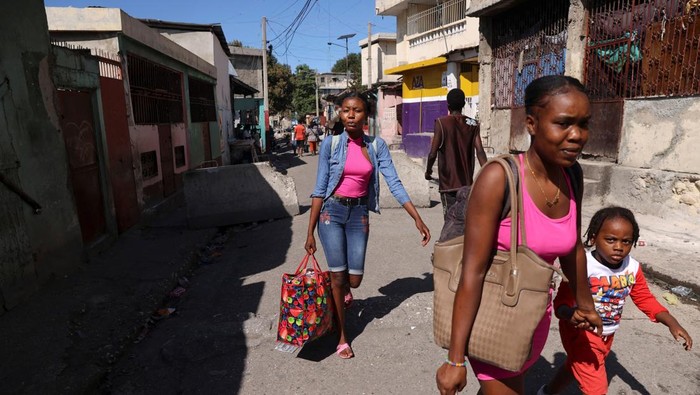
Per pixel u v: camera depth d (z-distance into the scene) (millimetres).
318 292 3344
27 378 3182
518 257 1688
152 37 8766
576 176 1801
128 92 7543
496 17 11297
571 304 2328
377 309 4281
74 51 5688
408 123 21594
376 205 3688
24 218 4469
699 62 6199
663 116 6734
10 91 4359
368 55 27234
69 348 3594
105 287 4855
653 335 3754
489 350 1715
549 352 3525
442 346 1836
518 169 1693
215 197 7602
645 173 6945
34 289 4602
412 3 21672
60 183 5137
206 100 14539
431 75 19391
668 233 6062
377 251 6230
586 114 1541
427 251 6188
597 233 2393
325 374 3342
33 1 4820
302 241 6777
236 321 4051
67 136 5508
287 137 35344
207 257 6398
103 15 7141
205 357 3607
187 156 11477
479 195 1699
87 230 5949
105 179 6461
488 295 1739
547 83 1579
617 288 2410
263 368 3439
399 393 3102
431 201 9508
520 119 10383
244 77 32719
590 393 2410
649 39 6953
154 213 8234
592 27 8078
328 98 29016
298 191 11547
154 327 4227
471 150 5297
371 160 3564
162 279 5102
